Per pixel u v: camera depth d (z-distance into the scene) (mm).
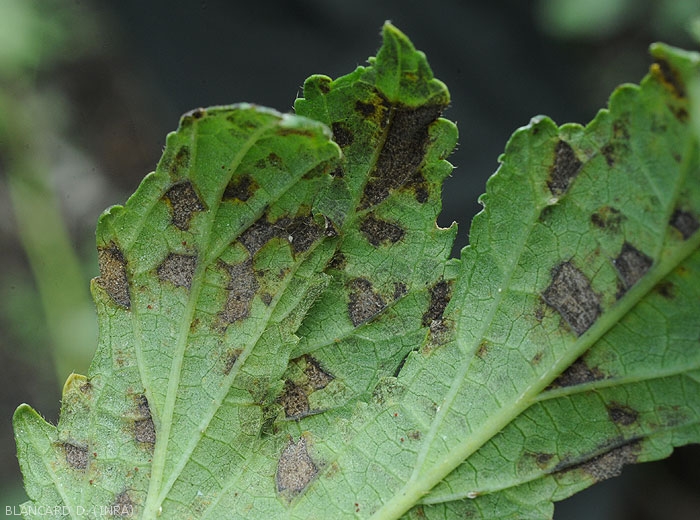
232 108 180
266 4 372
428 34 357
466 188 332
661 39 363
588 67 364
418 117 187
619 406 185
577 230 185
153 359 194
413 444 190
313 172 186
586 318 185
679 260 180
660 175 180
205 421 193
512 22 359
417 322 192
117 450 195
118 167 392
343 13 364
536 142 185
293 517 191
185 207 190
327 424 193
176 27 382
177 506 193
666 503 405
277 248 191
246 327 192
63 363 362
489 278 189
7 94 388
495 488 188
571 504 386
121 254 192
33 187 384
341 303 193
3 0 393
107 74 395
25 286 381
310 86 187
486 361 189
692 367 182
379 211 191
